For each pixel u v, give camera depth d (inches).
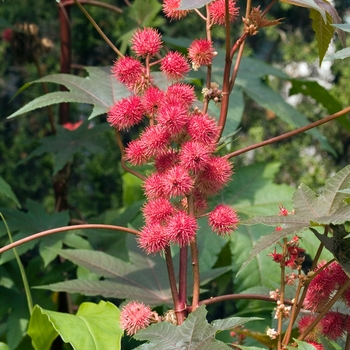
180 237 18.8
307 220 18.9
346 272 17.7
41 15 66.8
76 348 20.0
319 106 73.5
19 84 72.7
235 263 33.4
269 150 70.2
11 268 34.9
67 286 24.5
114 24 65.1
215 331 18.5
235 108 37.5
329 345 19.0
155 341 18.7
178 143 20.3
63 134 40.1
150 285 26.1
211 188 20.0
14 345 32.5
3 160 71.9
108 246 35.1
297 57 73.0
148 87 21.2
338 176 19.7
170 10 21.2
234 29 71.2
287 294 24.1
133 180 42.3
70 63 41.2
